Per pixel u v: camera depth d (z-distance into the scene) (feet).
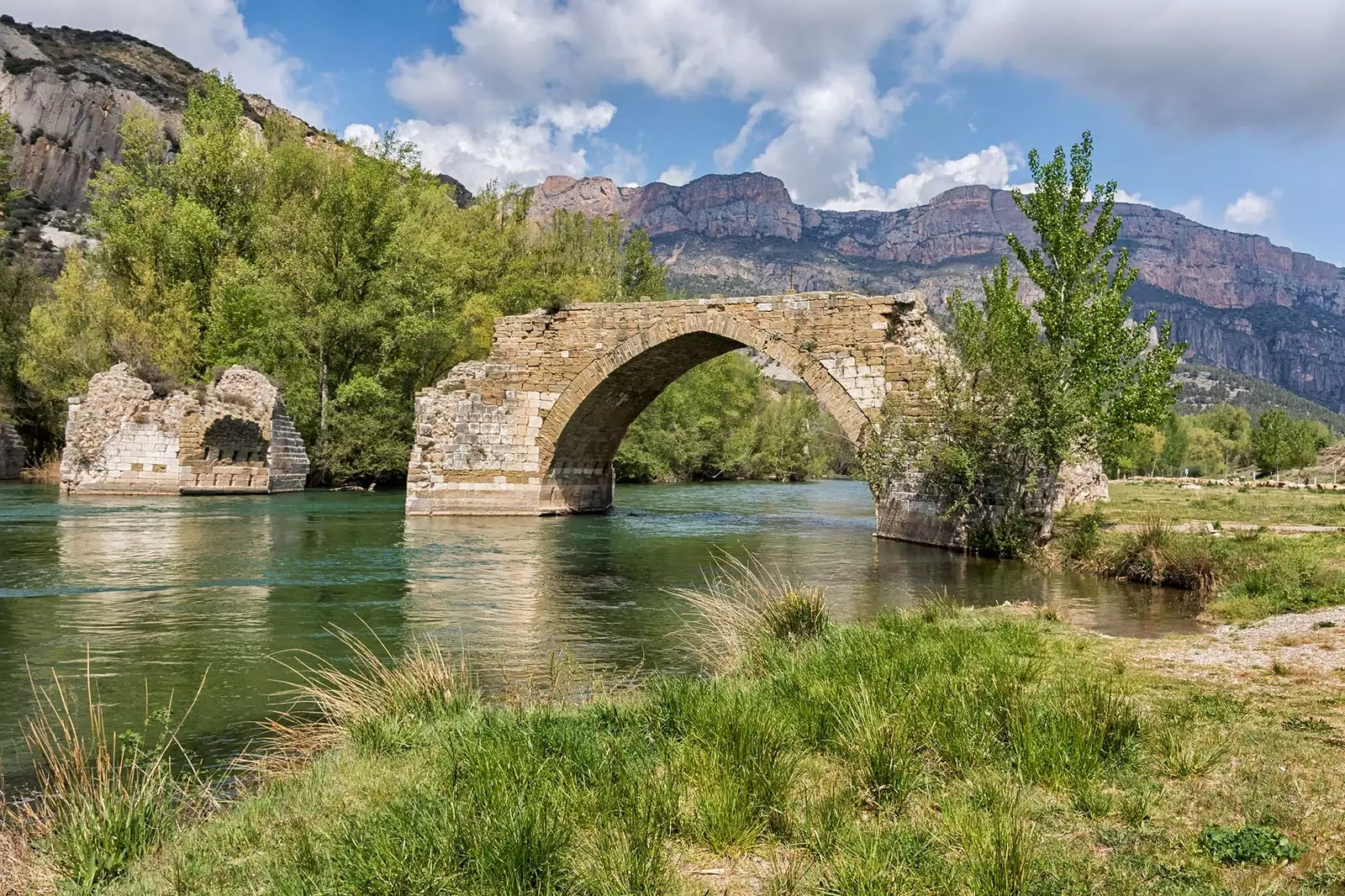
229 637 39.68
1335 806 16.17
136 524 84.33
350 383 140.46
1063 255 75.00
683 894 13.96
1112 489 143.64
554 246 197.57
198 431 120.57
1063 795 17.51
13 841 17.98
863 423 85.56
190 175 163.84
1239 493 127.54
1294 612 40.81
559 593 52.90
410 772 19.74
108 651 36.88
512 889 13.65
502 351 104.22
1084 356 73.05
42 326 164.04
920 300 84.74
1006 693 21.90
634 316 98.32
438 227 176.04
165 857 16.70
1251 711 22.57
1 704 29.40
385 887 13.74
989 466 74.54
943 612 40.68
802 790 17.97
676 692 23.73
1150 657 29.94
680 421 217.36
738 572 62.64
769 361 92.99
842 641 29.66
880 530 87.81
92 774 22.41
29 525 80.33
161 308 153.28
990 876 13.42
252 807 18.79
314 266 143.02
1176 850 14.82
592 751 19.44
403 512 103.65
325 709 26.84
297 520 92.32
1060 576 61.57
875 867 14.05
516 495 103.35
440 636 40.42
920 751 19.60
